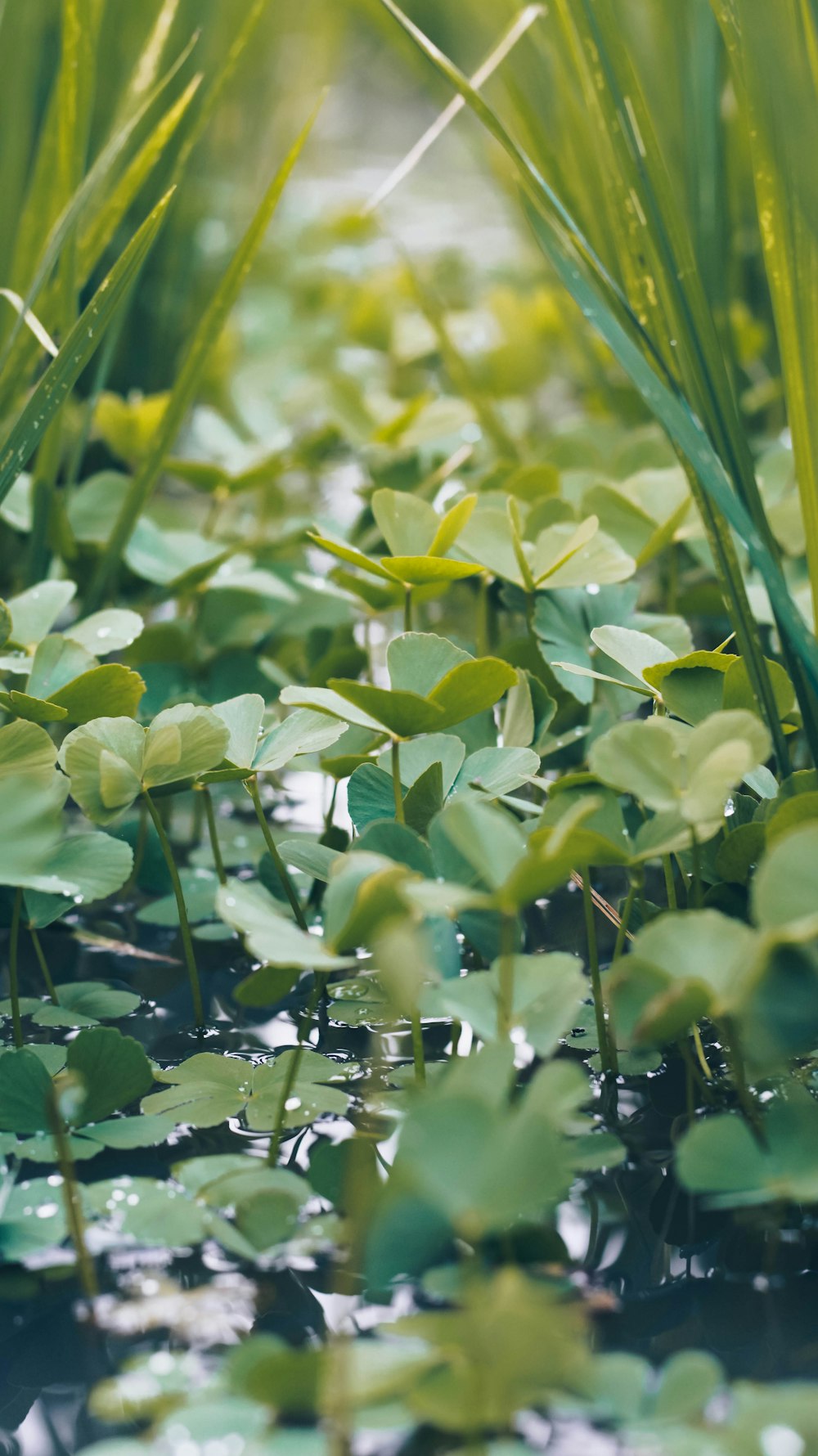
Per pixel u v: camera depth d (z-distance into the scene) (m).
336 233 2.61
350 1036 1.02
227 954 1.06
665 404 1.02
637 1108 0.99
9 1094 0.99
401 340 2.01
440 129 1.15
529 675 1.05
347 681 0.98
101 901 1.08
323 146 3.54
